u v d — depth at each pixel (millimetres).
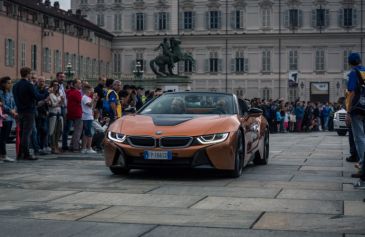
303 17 75750
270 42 76125
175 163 10461
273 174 11758
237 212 7559
